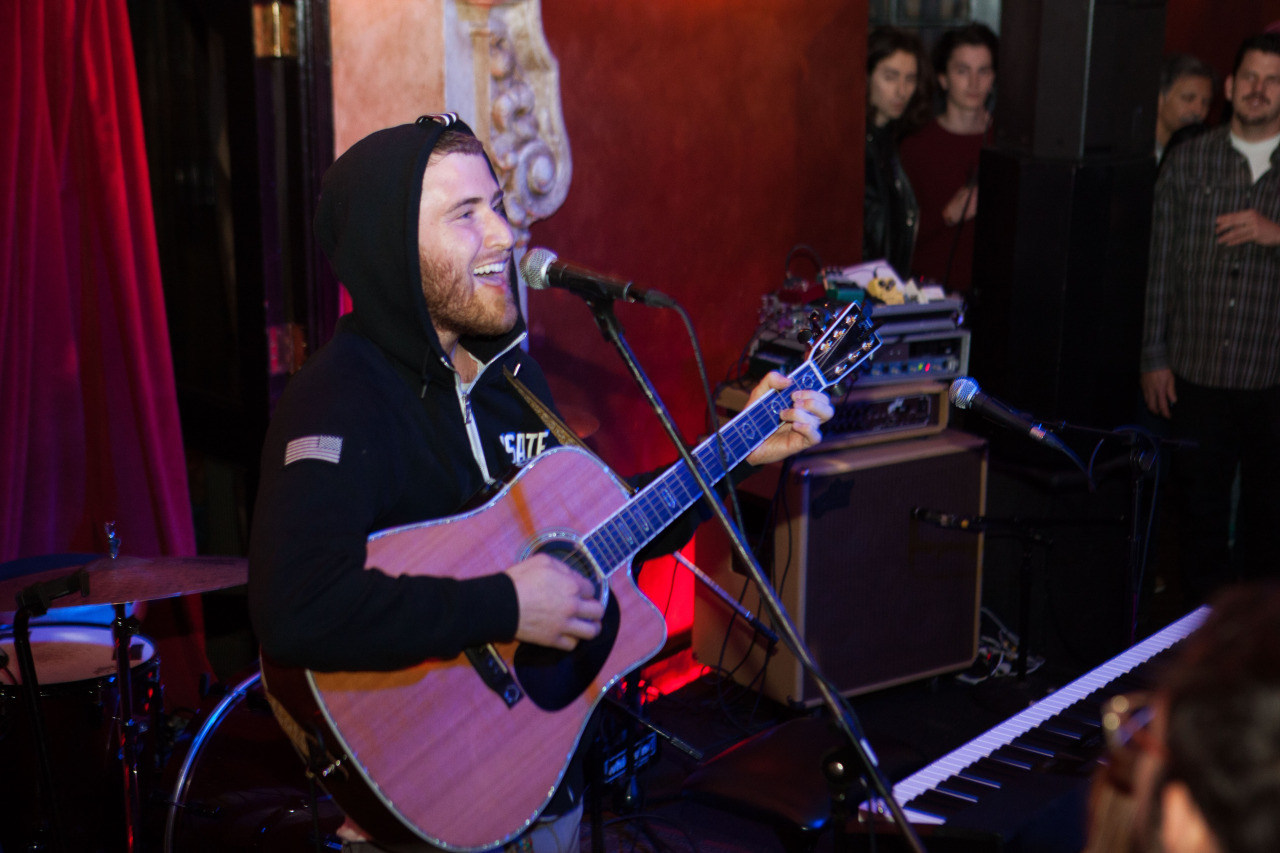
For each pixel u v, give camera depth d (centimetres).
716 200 367
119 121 289
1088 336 372
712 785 226
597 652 163
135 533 311
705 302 371
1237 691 64
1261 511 404
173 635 329
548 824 159
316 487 136
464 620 140
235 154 286
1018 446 385
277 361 297
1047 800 161
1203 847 65
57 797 216
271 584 132
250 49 275
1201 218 394
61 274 288
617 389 348
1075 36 351
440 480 156
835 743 234
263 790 294
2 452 278
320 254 291
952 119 473
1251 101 378
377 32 277
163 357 301
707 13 351
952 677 384
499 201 160
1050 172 360
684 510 175
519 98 293
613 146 332
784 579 337
